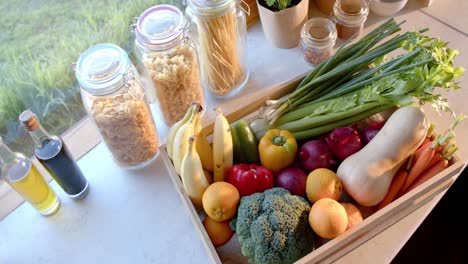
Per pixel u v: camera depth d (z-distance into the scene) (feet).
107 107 2.52
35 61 2.90
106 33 3.26
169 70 2.68
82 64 2.44
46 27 2.89
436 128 2.90
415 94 2.51
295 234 2.22
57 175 2.60
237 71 3.15
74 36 3.06
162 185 2.88
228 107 3.21
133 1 3.34
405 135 2.37
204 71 3.13
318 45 3.21
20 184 2.48
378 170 2.39
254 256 2.25
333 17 3.54
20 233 2.73
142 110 2.64
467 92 3.06
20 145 2.96
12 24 2.73
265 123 2.77
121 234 2.68
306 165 2.59
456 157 2.49
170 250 2.59
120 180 2.92
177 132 2.40
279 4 3.20
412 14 3.60
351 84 2.74
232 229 2.42
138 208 2.79
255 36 3.66
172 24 2.63
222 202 2.29
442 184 2.48
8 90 2.80
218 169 2.52
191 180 2.35
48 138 2.55
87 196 2.86
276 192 2.35
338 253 2.27
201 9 2.69
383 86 2.55
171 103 2.89
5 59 2.76
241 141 2.64
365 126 2.86
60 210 2.81
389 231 2.51
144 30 2.62
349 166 2.44
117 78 2.41
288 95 2.86
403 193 2.56
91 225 2.74
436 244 4.21
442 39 3.39
